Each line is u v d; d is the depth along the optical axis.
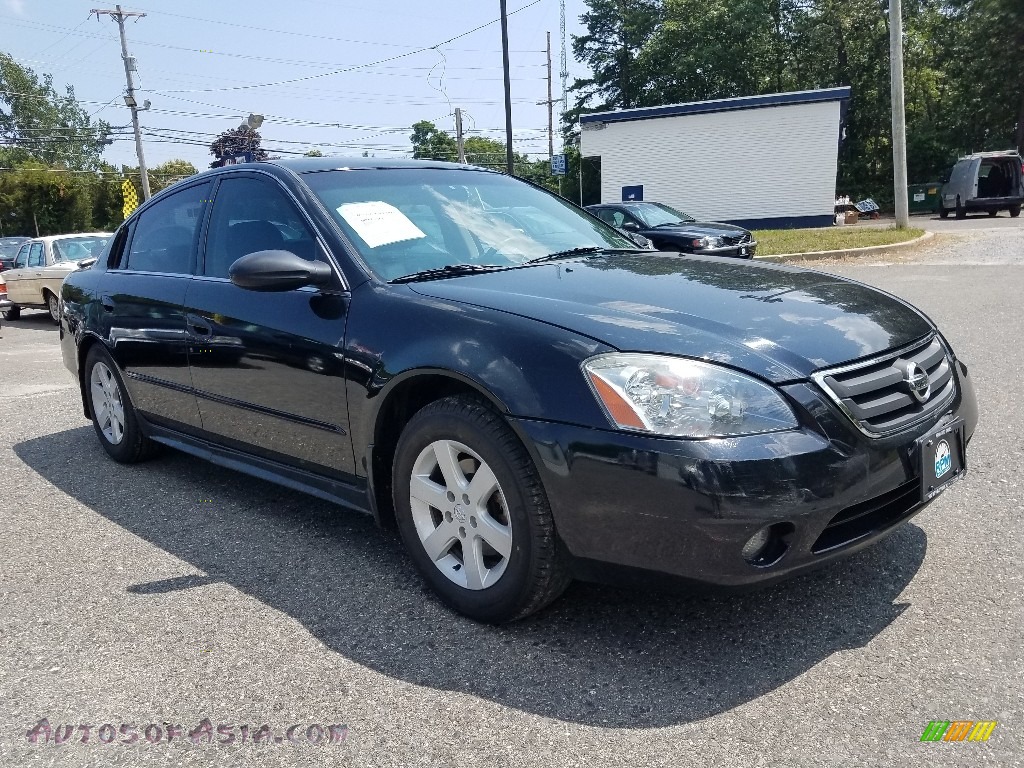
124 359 4.24
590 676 2.37
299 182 3.43
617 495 2.23
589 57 45.62
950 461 2.61
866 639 2.47
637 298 2.68
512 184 4.05
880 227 20.41
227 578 3.12
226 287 3.54
